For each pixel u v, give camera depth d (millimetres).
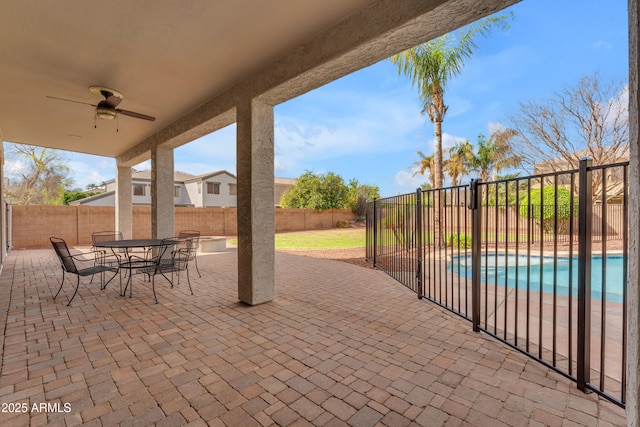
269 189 4105
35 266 6645
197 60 3574
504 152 14922
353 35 2756
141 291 4680
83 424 1746
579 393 2041
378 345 2793
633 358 1380
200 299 4266
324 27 2973
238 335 3016
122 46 3258
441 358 2541
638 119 1332
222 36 3090
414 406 1922
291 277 5805
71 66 3707
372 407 1912
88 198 20547
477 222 3062
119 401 1959
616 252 8352
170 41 3170
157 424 1751
